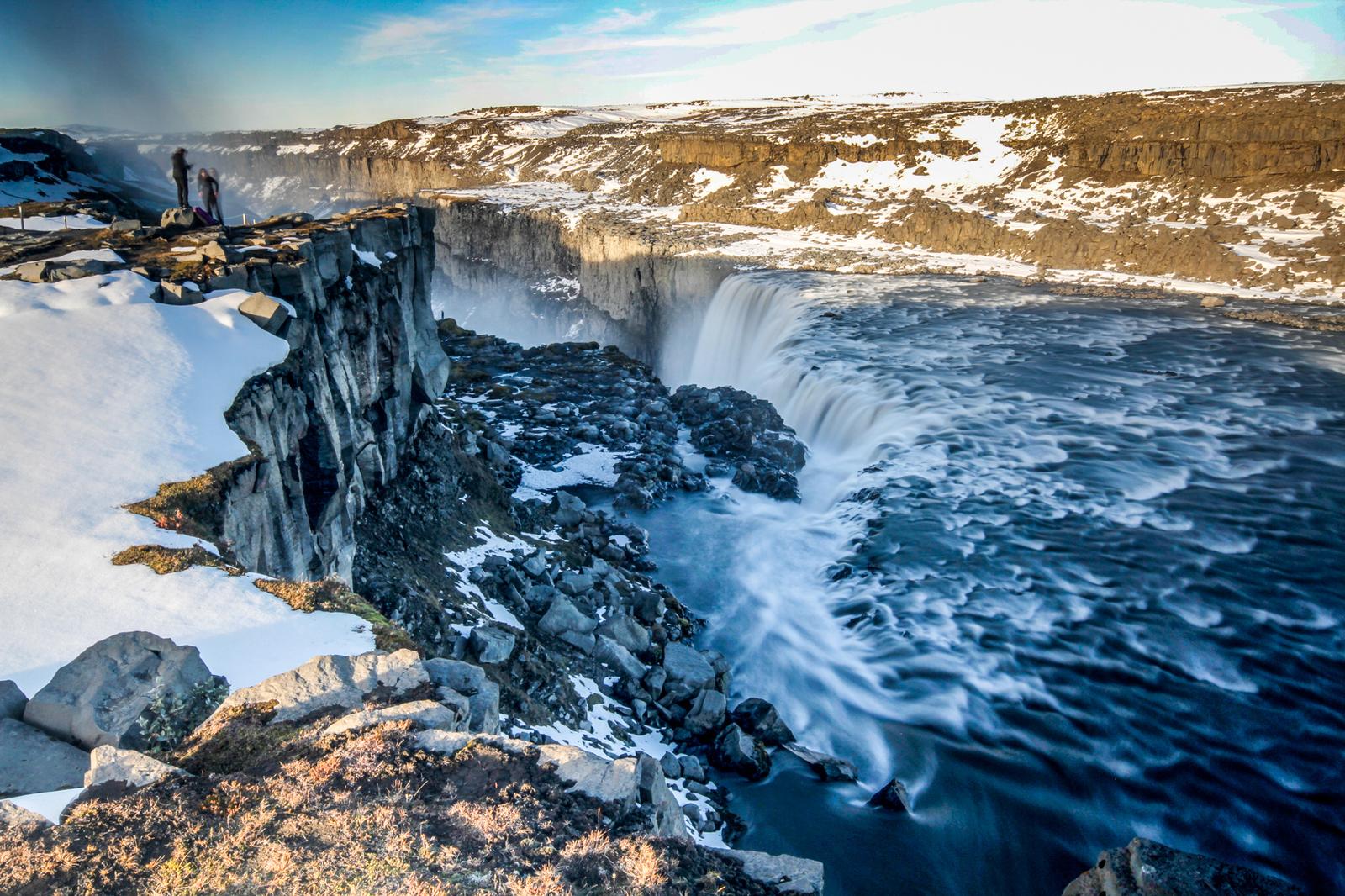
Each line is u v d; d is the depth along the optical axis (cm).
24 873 702
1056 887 1727
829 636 2681
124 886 698
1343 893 1686
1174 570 2847
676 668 2353
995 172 10681
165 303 1909
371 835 773
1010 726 2183
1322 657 2389
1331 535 3022
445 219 13025
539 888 729
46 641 1081
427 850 759
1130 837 1827
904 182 11144
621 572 2995
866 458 4150
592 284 10025
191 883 704
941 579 2873
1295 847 1788
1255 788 1945
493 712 1059
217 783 831
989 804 1936
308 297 2073
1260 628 2527
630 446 4316
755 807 1897
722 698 2203
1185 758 2039
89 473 1434
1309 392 4472
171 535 1348
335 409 2180
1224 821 1859
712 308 8012
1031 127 11838
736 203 11631
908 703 2309
